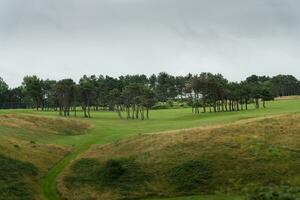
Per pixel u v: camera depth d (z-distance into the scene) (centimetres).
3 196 6362
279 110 15800
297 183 6269
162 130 11019
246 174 6812
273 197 5381
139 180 7112
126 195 6756
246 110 18112
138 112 19062
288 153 7275
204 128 8962
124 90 18900
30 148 8538
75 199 6650
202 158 7375
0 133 9481
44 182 7244
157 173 7225
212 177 6875
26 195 6562
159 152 7856
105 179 7200
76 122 13175
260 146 7581
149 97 18375
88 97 19238
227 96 19838
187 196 6544
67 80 19100
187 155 7562
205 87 19550
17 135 9712
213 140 8025
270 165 6956
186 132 8762
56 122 12362
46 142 9731
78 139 10300
